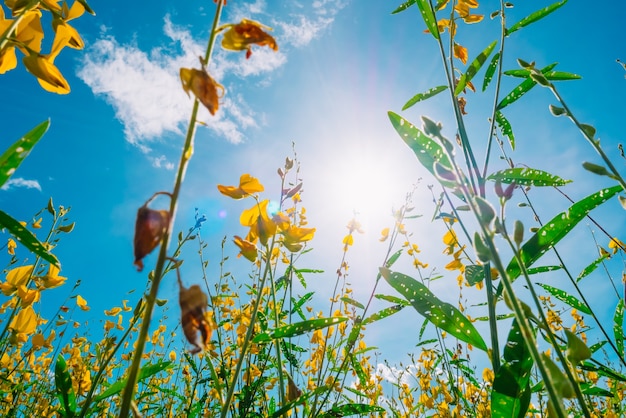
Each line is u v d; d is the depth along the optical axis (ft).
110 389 1.03
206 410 2.15
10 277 1.29
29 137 0.62
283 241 1.14
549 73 1.45
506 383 0.83
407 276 1.05
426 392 2.61
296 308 1.96
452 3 1.47
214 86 0.52
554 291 1.56
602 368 1.23
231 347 2.14
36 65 0.77
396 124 0.98
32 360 2.47
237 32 0.59
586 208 0.95
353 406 1.51
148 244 0.47
